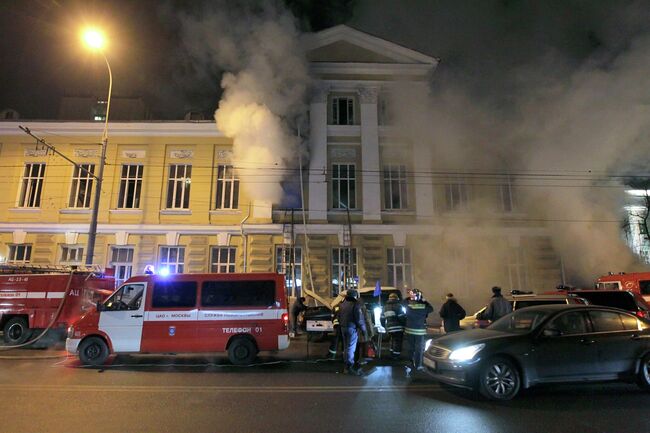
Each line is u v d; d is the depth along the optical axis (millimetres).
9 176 20109
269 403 6328
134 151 20250
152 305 9750
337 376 8367
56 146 20312
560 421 5523
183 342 9594
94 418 5500
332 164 20312
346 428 5199
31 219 19703
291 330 14562
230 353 9625
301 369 9109
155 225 19391
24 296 12672
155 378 8086
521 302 10758
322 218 19500
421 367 8617
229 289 9984
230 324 9711
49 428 5094
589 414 5840
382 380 7992
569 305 7516
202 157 20141
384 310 10742
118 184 19922
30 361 9961
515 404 6344
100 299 13656
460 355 6820
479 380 6578
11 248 19547
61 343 12898
